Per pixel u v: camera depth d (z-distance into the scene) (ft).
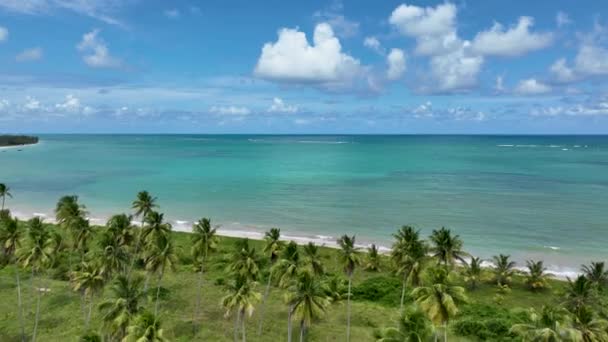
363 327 180.14
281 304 202.28
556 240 309.63
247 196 472.44
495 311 193.47
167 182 571.28
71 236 242.58
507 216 377.71
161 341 106.63
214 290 218.38
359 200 449.89
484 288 229.86
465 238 315.78
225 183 563.07
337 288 212.64
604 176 609.01
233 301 145.18
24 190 509.76
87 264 174.70
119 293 130.21
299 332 175.11
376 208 412.16
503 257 236.63
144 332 106.73
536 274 227.20
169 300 205.16
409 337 97.30
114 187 530.27
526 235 321.52
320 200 451.12
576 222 355.15
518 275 241.96
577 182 558.56
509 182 563.48
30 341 164.96
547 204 424.87
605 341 116.78
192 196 472.03
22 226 300.20
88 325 173.37
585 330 117.29
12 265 243.81
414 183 561.02
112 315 125.59
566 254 281.54
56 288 215.92
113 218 221.25
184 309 196.34
